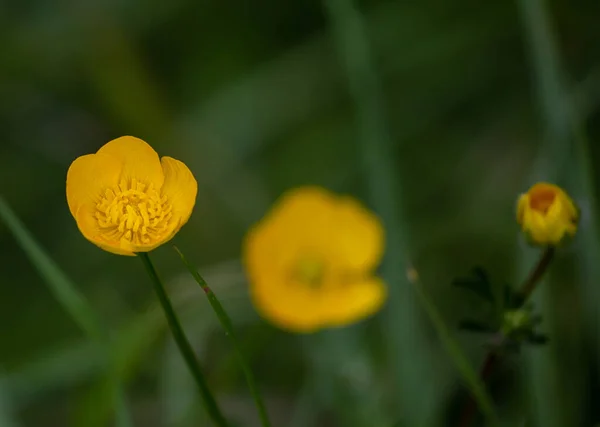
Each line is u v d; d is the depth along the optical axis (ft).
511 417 1.78
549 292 1.76
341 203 1.83
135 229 1.41
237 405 1.85
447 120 2.17
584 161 1.79
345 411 1.77
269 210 2.12
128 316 1.92
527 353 1.72
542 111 1.86
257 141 2.17
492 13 2.15
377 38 2.17
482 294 1.51
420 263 1.99
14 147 2.17
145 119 2.17
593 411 1.78
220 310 1.44
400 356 1.76
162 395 1.82
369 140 1.85
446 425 1.78
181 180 1.41
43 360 1.80
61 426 1.86
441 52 2.15
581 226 1.77
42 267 1.59
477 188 2.08
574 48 2.10
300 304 1.79
